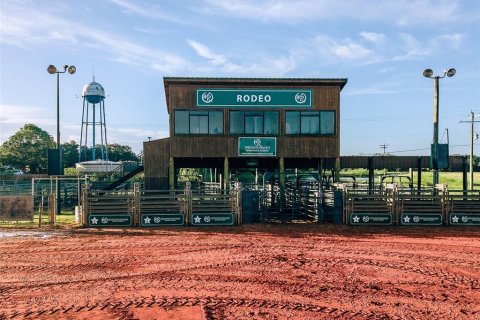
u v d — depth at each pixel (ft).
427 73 82.58
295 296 29.35
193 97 77.97
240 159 84.89
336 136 78.74
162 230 57.67
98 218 60.34
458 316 25.94
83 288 31.04
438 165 82.43
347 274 34.86
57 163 90.58
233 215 62.34
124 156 325.42
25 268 36.63
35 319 25.25
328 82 77.82
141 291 30.32
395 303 28.12
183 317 25.44
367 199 65.10
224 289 30.83
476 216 62.75
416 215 62.75
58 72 94.94
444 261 39.42
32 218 62.13
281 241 49.21
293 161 89.30
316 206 66.54
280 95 78.48
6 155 227.81
